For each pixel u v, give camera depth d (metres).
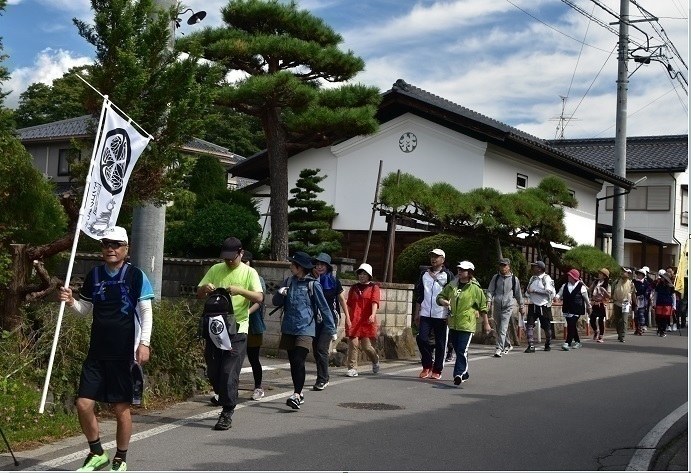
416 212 19.53
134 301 6.45
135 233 10.77
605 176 27.47
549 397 10.79
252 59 17.41
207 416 9.01
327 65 17.36
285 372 12.86
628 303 20.98
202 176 21.75
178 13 10.16
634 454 7.67
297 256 9.92
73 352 8.78
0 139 9.86
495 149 23.84
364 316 12.69
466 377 11.99
